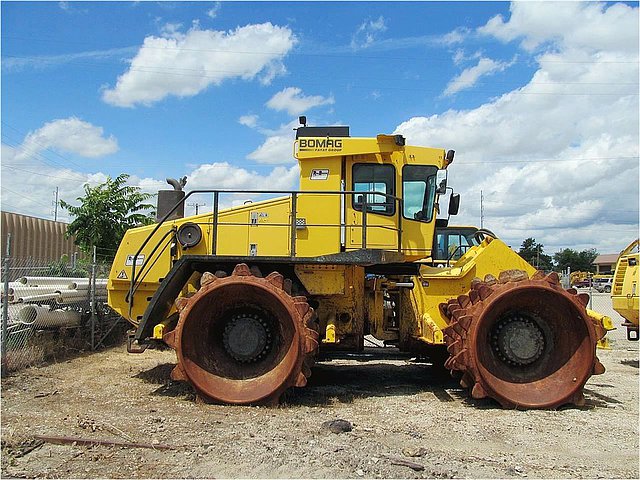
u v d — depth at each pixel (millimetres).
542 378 6926
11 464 4562
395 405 6848
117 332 12297
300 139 8117
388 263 7777
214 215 7527
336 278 7508
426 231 8227
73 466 4531
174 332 6734
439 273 7867
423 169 8281
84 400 6824
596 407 6805
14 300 9664
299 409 6559
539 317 7043
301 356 6633
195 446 5004
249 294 6875
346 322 7816
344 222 8055
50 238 20422
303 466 4531
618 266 11562
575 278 42469
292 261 7191
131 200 17359
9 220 18219
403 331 7918
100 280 12047
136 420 5895
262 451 4863
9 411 6199
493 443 5324
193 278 7730
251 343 7023
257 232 8039
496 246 7809
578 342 6848
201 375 6762
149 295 8266
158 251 8297
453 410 6605
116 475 4344
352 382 8398
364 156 8180
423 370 9523
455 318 6902
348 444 5105
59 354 9945
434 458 4840
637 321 10797
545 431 5730
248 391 6754
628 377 9062
